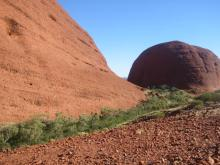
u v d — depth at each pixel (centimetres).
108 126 2022
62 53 3997
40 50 3550
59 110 2964
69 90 3406
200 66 6750
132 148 957
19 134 1592
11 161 1009
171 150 858
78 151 1002
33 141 1567
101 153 936
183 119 1388
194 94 6125
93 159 866
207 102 1908
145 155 840
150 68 6869
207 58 6994
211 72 6888
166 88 6162
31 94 2930
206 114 1409
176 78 6531
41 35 3803
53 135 1703
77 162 856
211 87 6669
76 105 3225
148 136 1119
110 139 1162
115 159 829
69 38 4503
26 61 3241
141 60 7131
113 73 5034
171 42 7019
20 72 3086
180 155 777
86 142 1162
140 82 6912
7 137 1559
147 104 3638
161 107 2970
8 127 1688
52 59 3622
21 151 1174
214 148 789
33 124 1767
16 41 3369
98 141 1155
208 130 1059
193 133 1054
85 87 3678
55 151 1065
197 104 1767
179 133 1095
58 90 3262
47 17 4241
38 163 905
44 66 3394
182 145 900
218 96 2000
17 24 3500
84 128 1964
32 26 3731
